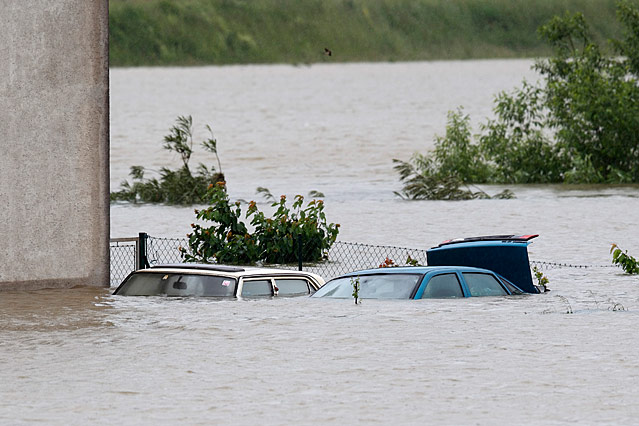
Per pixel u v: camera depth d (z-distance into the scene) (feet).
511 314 178.50
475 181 614.34
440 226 396.57
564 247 328.49
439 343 155.63
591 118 593.01
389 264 240.12
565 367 140.56
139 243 239.09
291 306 184.03
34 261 223.92
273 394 128.06
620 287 231.91
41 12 222.89
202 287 194.70
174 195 503.61
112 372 139.64
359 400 125.08
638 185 583.17
